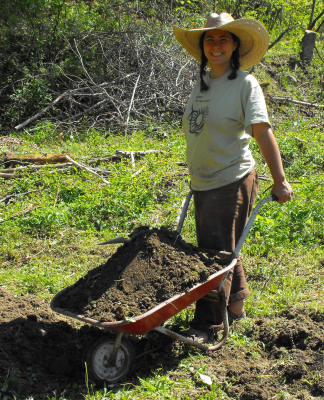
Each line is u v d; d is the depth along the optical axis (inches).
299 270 159.9
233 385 108.0
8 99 351.6
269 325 126.1
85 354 106.6
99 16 398.3
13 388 100.9
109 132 315.3
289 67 471.5
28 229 186.4
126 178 219.3
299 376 108.1
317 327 122.0
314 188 223.6
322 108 406.6
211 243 117.2
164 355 116.4
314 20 509.0
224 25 109.0
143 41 378.3
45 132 308.5
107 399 101.3
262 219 185.3
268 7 491.5
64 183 221.5
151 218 197.0
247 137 115.8
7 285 147.1
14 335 114.5
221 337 122.6
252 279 154.9
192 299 108.4
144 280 108.7
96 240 182.2
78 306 106.9
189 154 119.0
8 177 229.9
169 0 443.2
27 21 382.0
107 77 369.4
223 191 114.8
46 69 362.3
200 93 115.6
